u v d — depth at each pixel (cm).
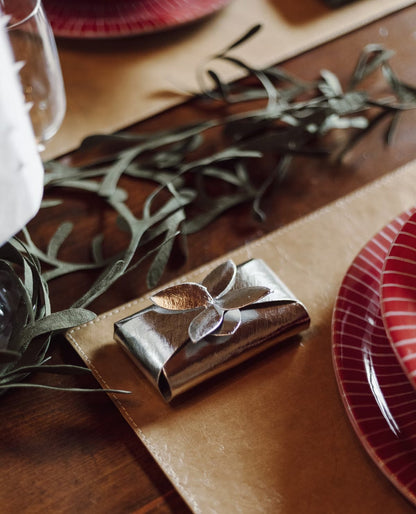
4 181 51
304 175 78
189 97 84
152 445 61
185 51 88
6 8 72
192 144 79
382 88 85
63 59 87
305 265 70
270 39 89
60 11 86
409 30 91
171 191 72
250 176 78
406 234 60
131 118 82
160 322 63
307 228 73
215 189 77
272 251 71
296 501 59
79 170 77
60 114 76
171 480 60
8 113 49
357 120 81
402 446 58
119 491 60
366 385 60
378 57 83
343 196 76
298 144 79
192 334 61
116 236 73
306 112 79
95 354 65
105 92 84
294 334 65
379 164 79
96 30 85
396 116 80
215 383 64
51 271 70
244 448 61
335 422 62
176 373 61
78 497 60
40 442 62
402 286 58
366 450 58
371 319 63
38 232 74
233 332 62
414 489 56
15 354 57
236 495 59
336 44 89
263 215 73
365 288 64
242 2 93
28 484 61
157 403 63
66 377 65
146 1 87
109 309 69
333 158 79
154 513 60
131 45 89
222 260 71
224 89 81
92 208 75
